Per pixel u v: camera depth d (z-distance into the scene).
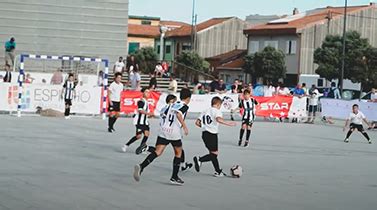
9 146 16.69
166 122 12.10
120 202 10.05
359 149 21.27
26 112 27.38
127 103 28.94
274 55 69.75
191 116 32.56
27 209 9.15
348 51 61.78
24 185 11.12
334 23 73.19
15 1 39.75
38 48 40.31
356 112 23.77
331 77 62.75
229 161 16.14
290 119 34.22
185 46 88.56
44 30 40.38
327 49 62.81
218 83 32.50
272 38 75.62
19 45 40.00
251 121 20.09
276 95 32.84
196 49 85.31
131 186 11.65
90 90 27.62
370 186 13.12
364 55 61.28
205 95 30.75
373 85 60.91
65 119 26.31
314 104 33.12
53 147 16.94
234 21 87.56
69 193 10.59
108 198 10.34
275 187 12.39
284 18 83.50
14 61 37.81
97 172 13.08
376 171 15.60
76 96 27.41
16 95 26.92
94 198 10.27
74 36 40.97
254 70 71.00
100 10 41.38
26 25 40.06
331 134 26.97
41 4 40.22
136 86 33.38
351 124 23.81
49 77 32.78
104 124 24.97
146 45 96.88
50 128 22.22
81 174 12.70
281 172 14.58
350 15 74.38
